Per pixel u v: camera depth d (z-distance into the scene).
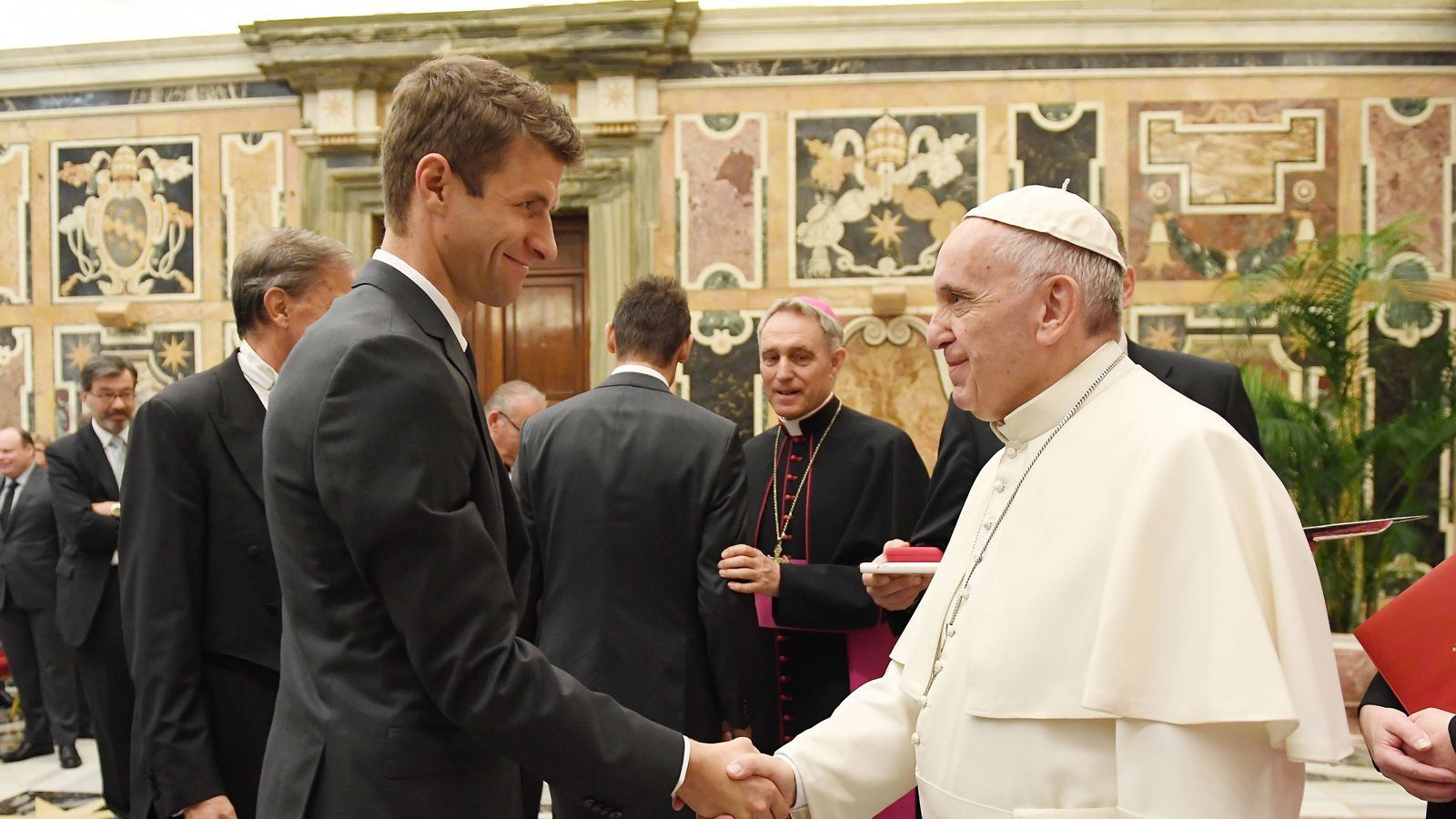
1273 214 6.60
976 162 6.69
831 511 3.03
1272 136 6.60
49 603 5.29
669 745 1.52
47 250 7.17
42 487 5.41
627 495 2.58
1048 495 1.50
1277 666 1.26
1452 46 6.52
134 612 2.12
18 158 7.18
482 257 1.53
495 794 1.50
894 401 6.71
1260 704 1.24
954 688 1.54
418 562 1.35
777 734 2.89
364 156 6.92
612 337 2.85
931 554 2.29
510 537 1.63
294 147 6.98
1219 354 6.58
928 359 6.68
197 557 2.17
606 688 2.52
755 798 1.60
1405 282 5.97
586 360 7.00
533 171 1.53
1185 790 1.28
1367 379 6.55
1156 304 6.63
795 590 2.69
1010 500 1.58
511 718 1.38
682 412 2.68
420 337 1.45
